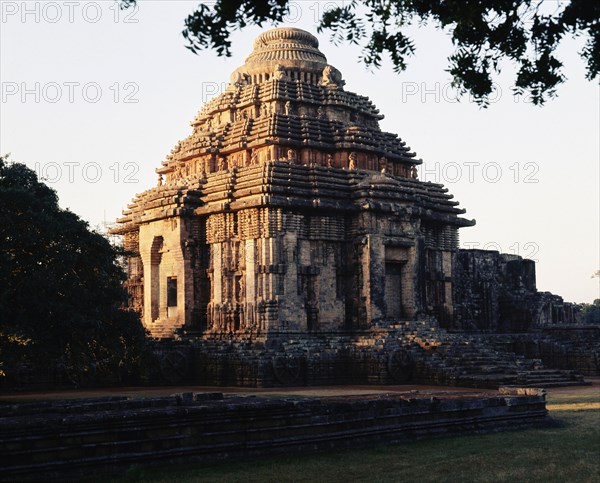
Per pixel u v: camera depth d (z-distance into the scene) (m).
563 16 23.38
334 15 23.55
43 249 57.84
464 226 98.19
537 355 87.56
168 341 77.56
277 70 94.12
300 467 28.41
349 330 84.19
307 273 83.00
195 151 94.19
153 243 91.12
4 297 52.91
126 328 64.19
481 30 24.11
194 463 28.80
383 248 86.06
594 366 84.62
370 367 73.25
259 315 80.19
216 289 84.88
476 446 32.81
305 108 92.62
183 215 87.12
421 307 88.69
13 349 56.22
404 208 87.38
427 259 94.25
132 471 26.67
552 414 43.88
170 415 28.81
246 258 82.44
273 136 87.69
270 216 81.50
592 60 23.81
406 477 26.91
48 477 25.81
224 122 96.12
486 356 76.25
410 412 34.97
